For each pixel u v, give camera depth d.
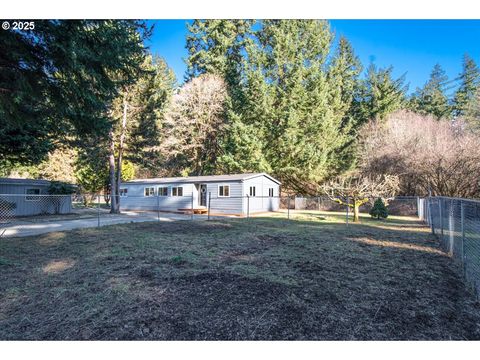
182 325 2.88
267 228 10.30
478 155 16.08
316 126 23.00
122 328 2.83
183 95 28.86
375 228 10.57
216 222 12.54
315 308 3.24
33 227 11.20
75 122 6.96
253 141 22.70
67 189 19.34
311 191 26.28
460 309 3.27
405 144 19.88
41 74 5.79
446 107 30.11
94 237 8.24
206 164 29.47
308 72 24.27
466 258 4.91
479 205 4.39
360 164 23.38
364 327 2.84
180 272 4.59
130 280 4.21
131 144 20.38
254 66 25.39
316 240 7.67
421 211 14.80
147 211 21.84
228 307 3.27
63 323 2.94
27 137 11.84
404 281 4.21
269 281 4.14
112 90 6.85
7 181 17.02
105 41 6.14
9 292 3.77
